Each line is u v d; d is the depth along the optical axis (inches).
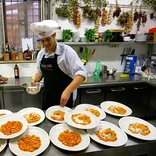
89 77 109.0
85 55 112.0
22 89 89.9
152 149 40.4
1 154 33.7
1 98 88.8
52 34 52.7
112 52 118.8
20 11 100.5
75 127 41.4
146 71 113.6
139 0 113.3
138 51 125.0
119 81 100.3
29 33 105.3
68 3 100.6
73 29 106.7
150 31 115.3
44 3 102.6
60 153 34.8
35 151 34.1
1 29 99.4
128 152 38.4
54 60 58.8
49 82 63.4
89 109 53.6
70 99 63.9
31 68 104.4
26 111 50.5
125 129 43.5
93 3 105.0
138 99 106.5
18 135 37.2
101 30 112.5
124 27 116.0
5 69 100.4
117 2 109.4
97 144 38.1
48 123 45.9
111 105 57.7
